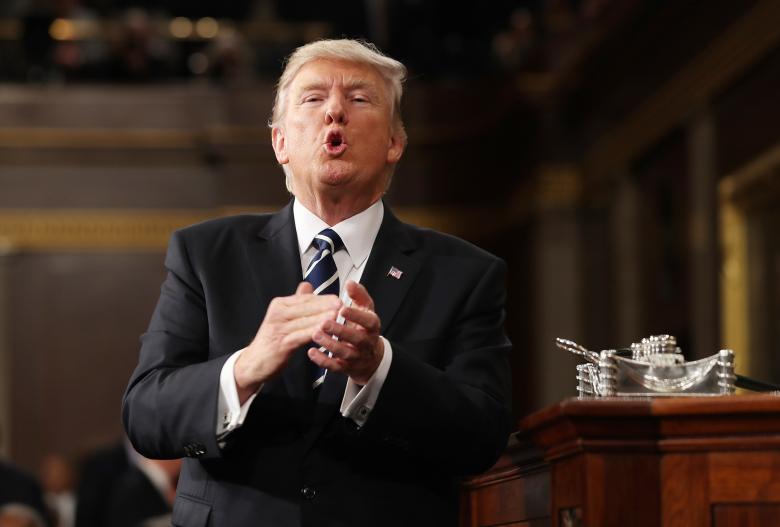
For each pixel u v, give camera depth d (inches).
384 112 245.8
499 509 256.1
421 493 233.0
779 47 712.4
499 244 1230.9
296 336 213.8
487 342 241.8
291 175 253.0
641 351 230.1
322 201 244.8
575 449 197.8
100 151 1245.1
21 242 1234.6
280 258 244.4
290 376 231.5
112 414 1224.2
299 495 226.2
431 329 239.3
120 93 1252.5
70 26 1277.1
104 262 1242.6
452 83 1232.8
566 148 1112.8
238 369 219.3
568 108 1107.9
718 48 796.0
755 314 788.6
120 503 569.9
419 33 1252.5
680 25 853.2
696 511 191.5
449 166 1231.5
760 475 190.2
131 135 1245.1
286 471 227.3
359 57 246.1
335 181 240.5
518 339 1202.6
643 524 192.7
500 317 247.9
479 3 1262.3
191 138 1245.1
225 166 1237.7
